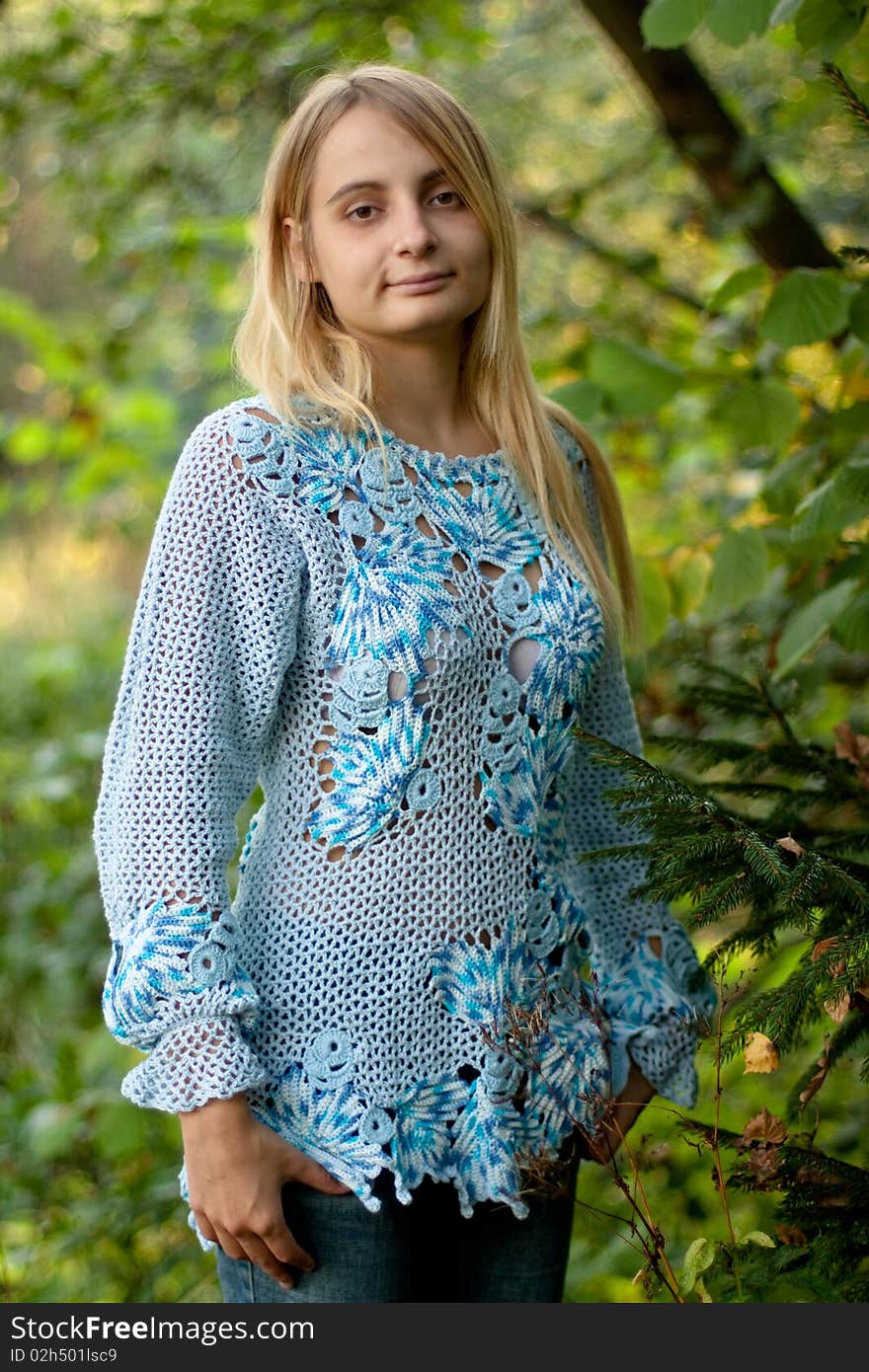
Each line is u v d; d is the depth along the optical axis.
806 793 1.75
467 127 1.63
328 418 1.58
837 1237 1.46
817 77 3.08
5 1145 3.04
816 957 1.44
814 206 3.65
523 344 1.76
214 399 4.46
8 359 7.39
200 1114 1.45
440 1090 1.55
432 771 1.54
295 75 3.57
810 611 1.96
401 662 1.51
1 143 4.07
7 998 3.84
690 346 3.38
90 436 4.44
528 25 4.30
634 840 1.84
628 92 4.45
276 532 1.52
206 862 1.49
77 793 4.48
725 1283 1.57
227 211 3.97
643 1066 1.76
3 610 7.58
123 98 3.76
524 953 1.61
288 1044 1.52
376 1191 1.53
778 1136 1.48
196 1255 2.64
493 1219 1.66
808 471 2.17
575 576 1.69
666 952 1.82
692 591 2.29
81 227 4.22
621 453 3.22
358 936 1.52
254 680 1.52
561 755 1.68
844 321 2.03
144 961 1.45
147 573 1.53
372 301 1.59
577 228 3.99
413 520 1.58
